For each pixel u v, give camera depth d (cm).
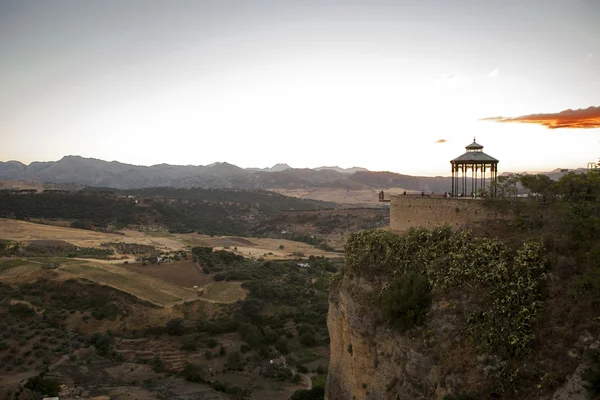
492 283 2392
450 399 2122
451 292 2542
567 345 2008
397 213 3581
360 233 3616
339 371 3572
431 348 2425
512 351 2130
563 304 2142
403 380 2594
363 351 3078
